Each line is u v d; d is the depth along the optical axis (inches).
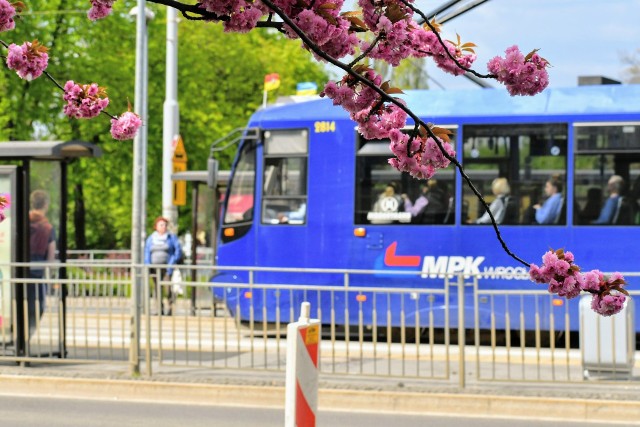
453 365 724.7
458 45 278.2
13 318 772.0
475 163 983.6
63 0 2082.9
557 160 968.9
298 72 2731.3
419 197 997.2
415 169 285.9
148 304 729.6
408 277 997.8
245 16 241.8
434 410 647.1
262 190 1039.0
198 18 244.7
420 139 286.5
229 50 2571.4
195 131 2364.7
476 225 980.6
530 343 716.7
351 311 784.3
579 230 962.1
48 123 2059.5
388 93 269.6
